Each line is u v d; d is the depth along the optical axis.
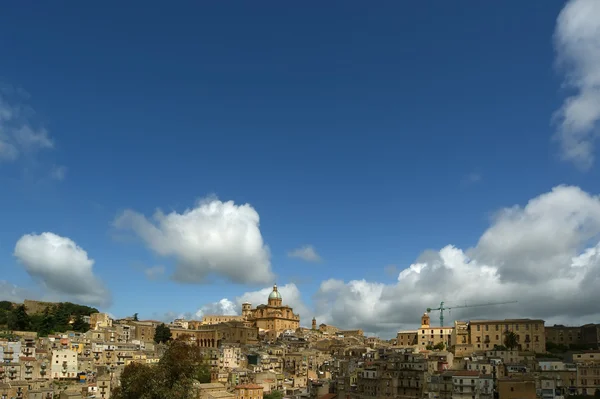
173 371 176.62
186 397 172.50
